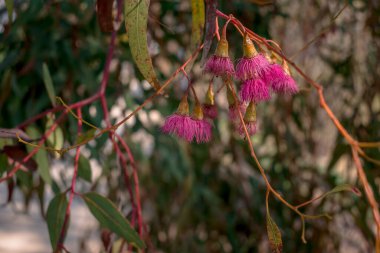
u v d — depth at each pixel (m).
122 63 1.23
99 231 1.69
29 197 1.25
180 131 0.66
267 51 0.72
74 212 3.24
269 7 1.32
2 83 1.18
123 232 0.80
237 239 1.64
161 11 1.23
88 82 1.21
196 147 1.54
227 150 1.59
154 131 1.30
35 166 0.87
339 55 1.52
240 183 1.60
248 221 1.65
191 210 1.64
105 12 0.78
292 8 1.50
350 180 1.46
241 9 1.24
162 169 1.52
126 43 1.22
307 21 1.48
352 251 1.61
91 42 1.23
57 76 1.21
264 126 1.58
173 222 1.63
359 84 1.53
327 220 1.47
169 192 1.60
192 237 1.66
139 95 1.33
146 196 1.54
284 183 1.59
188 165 1.42
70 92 1.22
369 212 1.51
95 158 1.15
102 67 1.24
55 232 0.80
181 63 1.33
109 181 1.37
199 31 0.74
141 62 0.70
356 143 0.64
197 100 0.67
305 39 1.49
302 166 1.59
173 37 1.32
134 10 0.70
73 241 2.81
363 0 1.34
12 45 1.20
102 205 0.81
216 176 1.62
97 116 1.15
